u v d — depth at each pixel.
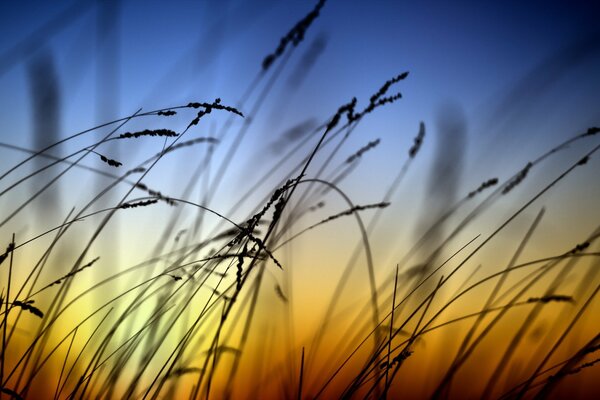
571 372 0.65
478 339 0.68
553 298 0.67
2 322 0.62
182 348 0.66
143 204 0.66
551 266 0.70
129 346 0.68
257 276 0.72
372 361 0.66
